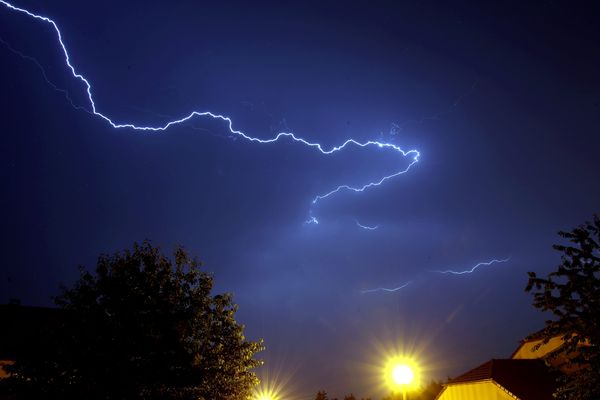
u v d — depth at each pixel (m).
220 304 10.81
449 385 17.77
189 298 9.78
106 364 7.90
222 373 10.03
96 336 8.19
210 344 10.27
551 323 7.20
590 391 6.54
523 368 16.36
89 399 7.79
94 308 8.55
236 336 10.91
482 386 16.09
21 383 7.86
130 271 9.22
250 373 11.13
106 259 9.41
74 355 7.94
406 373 10.69
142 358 8.22
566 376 7.14
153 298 9.02
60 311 8.66
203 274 10.41
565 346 7.00
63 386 7.83
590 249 7.16
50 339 8.14
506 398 14.83
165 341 8.51
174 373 8.49
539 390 14.70
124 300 8.62
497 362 17.00
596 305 6.78
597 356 6.63
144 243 10.05
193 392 9.24
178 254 10.36
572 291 6.98
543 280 7.29
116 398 7.87
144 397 8.27
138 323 8.41
